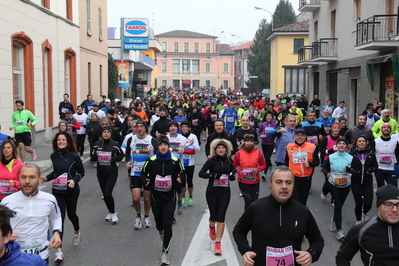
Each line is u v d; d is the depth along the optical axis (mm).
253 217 3797
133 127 8469
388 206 3432
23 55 17625
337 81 25375
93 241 7238
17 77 17203
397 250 3439
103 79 31875
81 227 8016
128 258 6445
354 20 22203
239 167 7594
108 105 17641
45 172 13016
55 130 21031
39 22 18812
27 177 4664
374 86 19656
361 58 21078
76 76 24438
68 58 23891
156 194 6465
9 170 6320
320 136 10781
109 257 6492
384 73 19188
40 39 18953
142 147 7969
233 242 7094
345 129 13258
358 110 21750
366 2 20219
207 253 6594
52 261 6344
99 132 10875
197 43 100438
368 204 7652
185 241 7164
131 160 8078
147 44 38438
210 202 6840
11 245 3283
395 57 16719
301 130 7508
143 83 58750
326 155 9695
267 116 12117
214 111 19844
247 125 10320
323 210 9203
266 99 24531
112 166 8172
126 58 40625
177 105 18859
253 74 69062
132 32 38062
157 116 16406
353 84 23094
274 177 3738
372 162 7582
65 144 6664
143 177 6512
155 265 6160
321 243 3811
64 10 22344
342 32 23891
